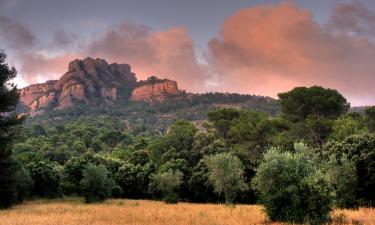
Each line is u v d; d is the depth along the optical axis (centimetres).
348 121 5700
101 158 6931
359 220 2369
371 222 2283
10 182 4238
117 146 13425
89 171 5247
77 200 5644
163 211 3359
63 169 6256
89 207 4038
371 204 3397
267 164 2511
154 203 4909
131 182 6550
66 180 6166
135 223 2467
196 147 7100
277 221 2448
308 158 2539
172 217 2838
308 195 2356
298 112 6806
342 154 3647
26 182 5062
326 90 6750
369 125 6506
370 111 6556
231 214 3034
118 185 6444
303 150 2570
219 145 6775
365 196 3484
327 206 2336
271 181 2480
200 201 5562
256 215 2953
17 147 8869
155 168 6588
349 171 3362
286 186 2445
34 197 5741
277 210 2484
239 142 7500
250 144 7169
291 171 2461
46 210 3647
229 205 4166
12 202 4362
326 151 4009
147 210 3509
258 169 2559
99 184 5206
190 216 2878
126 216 2941
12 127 4434
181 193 5822
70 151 11106
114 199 5938
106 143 14750
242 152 6325
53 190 5997
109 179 5591
